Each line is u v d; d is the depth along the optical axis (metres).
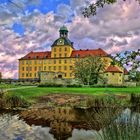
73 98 36.72
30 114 23.98
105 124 6.58
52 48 137.62
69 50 134.75
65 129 16.12
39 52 144.62
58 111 26.94
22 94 37.56
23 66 143.38
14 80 88.69
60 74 132.00
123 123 6.43
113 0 6.20
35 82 88.25
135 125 6.29
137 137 6.01
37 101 34.34
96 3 6.33
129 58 6.07
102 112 8.15
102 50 130.00
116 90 50.53
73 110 27.77
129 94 38.12
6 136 13.98
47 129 16.14
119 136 6.12
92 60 91.75
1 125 17.22
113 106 9.41
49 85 66.06
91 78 90.38
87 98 34.28
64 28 137.50
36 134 14.62
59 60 135.88
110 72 101.50
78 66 91.25
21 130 15.65
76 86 67.94
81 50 135.88
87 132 14.74
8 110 27.09
